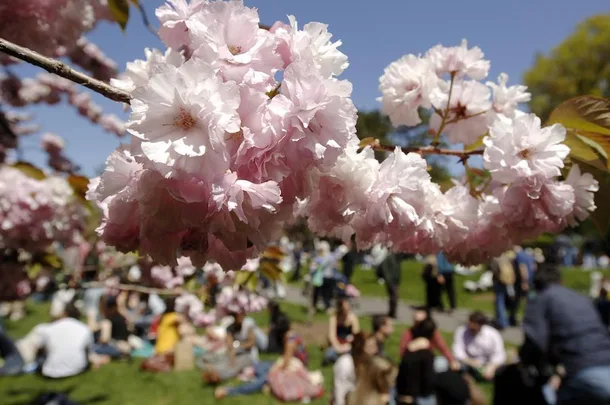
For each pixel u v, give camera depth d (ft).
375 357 15.64
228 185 2.38
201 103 2.29
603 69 105.91
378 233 3.87
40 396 19.98
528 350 13.97
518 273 33.76
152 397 21.07
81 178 8.50
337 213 3.37
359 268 72.59
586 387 12.80
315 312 40.32
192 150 2.27
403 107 5.29
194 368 25.23
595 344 13.05
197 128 2.36
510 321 34.42
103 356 25.85
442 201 4.08
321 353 28.14
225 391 21.48
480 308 44.11
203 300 10.22
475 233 4.21
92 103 21.22
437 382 15.67
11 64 11.25
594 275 51.19
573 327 13.33
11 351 23.75
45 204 9.41
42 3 5.82
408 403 15.56
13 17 5.79
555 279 14.21
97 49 14.94
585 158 4.16
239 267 2.96
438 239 4.07
